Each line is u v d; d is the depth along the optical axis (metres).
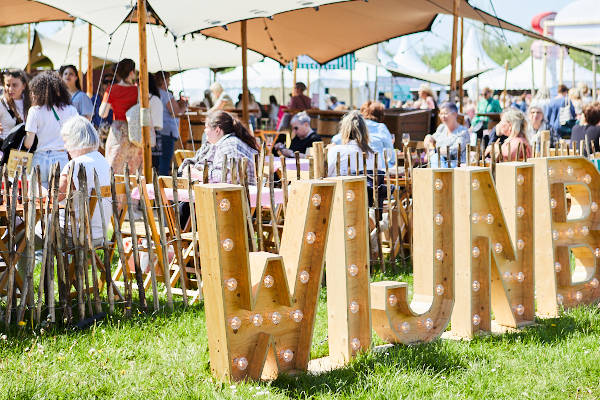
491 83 27.47
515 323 5.71
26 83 9.04
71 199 5.68
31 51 22.64
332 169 7.77
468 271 5.40
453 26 13.06
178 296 6.61
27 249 5.53
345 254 4.75
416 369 4.59
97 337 5.25
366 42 18.14
